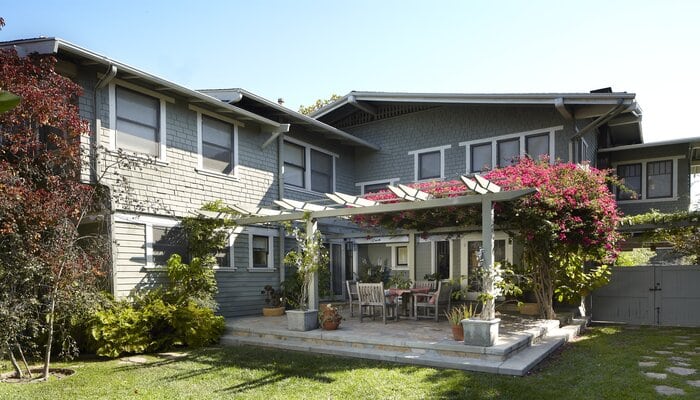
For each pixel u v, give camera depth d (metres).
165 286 9.81
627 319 12.00
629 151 15.57
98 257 7.62
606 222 9.19
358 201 8.77
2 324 6.07
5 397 5.50
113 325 7.84
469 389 5.53
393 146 15.30
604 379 5.93
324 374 6.36
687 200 14.47
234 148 11.68
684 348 8.07
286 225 11.32
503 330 8.23
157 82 9.34
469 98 12.93
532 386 5.61
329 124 16.55
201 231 10.23
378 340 7.62
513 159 12.45
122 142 9.19
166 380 6.24
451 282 10.22
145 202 9.04
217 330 9.13
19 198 6.16
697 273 11.35
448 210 9.51
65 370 6.91
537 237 9.14
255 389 5.76
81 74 8.66
